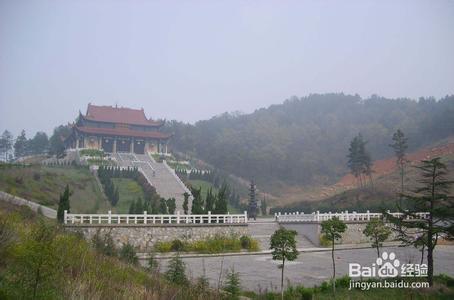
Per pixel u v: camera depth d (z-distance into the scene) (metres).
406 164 92.94
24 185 52.75
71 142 108.75
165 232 32.75
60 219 30.88
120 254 21.83
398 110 166.25
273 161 136.38
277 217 49.41
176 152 132.62
